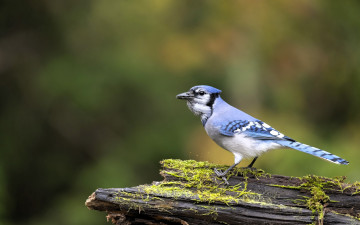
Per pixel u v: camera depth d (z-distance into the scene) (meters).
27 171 13.63
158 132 13.30
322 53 13.05
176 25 13.55
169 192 6.25
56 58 13.66
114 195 6.17
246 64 12.64
